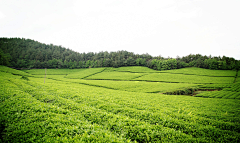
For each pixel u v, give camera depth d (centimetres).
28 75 6994
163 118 1312
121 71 11406
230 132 1139
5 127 878
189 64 12594
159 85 5366
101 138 769
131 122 1102
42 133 790
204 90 4825
